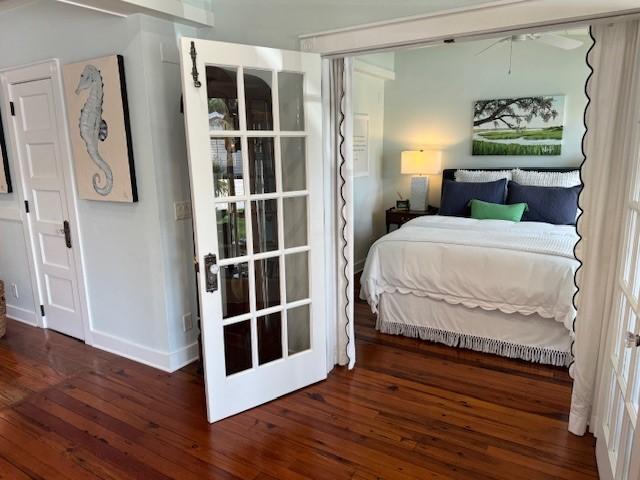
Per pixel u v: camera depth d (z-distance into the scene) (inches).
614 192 84.0
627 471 67.1
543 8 80.5
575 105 194.9
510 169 209.5
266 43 114.3
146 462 89.8
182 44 87.8
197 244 95.0
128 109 114.8
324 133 113.3
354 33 101.3
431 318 142.4
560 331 124.5
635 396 67.6
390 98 234.5
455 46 214.5
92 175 125.7
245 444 94.9
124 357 134.9
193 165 92.1
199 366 125.8
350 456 90.7
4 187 151.2
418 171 221.8
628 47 79.4
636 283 72.2
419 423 101.1
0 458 91.7
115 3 100.5
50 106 132.8
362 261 227.8
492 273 130.2
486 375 122.1
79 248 137.4
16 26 134.5
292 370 113.9
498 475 84.9
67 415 106.0
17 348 142.0
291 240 112.7
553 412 104.4
